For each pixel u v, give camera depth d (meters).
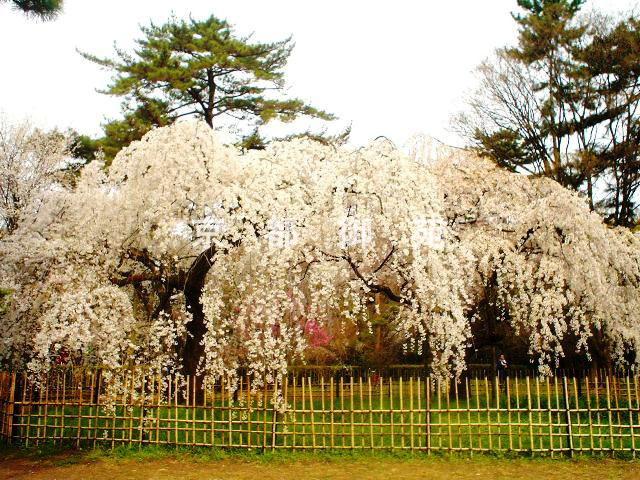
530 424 7.34
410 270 8.95
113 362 7.77
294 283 8.77
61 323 7.95
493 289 12.12
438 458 7.21
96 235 8.71
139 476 6.55
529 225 11.09
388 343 16.62
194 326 10.22
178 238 9.30
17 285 8.77
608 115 18.05
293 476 6.52
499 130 19.53
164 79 16.27
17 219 10.99
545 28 18.14
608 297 10.27
